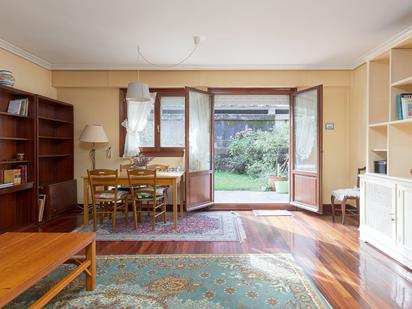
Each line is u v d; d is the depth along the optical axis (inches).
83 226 150.6
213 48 152.1
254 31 130.1
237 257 108.9
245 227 149.6
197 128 183.2
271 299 79.0
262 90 192.4
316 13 112.9
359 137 175.2
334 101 187.9
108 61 175.2
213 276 92.9
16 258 67.6
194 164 181.0
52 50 156.0
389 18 117.5
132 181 145.5
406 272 96.3
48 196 159.3
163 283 88.0
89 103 191.3
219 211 187.2
